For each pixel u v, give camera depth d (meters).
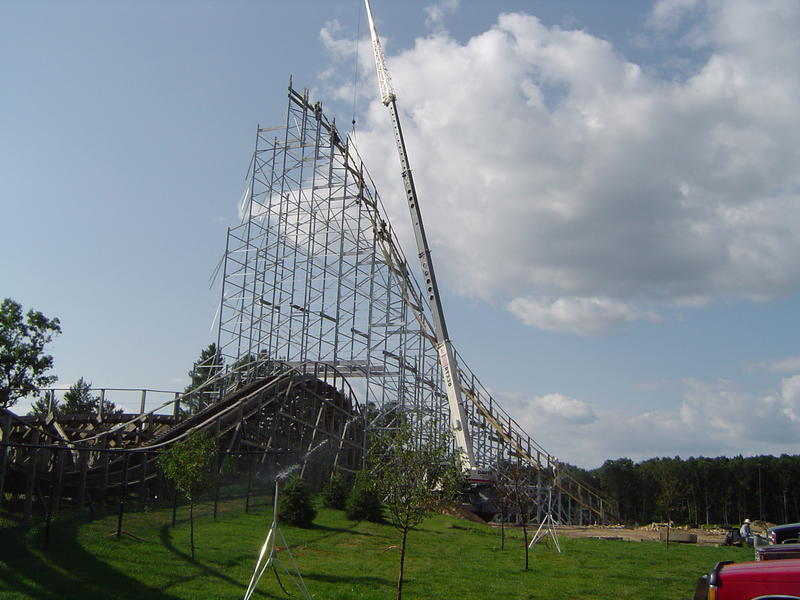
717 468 102.12
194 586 19.33
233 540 26.62
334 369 58.25
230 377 59.47
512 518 55.72
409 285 63.34
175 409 46.62
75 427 47.59
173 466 23.47
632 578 24.58
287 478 38.88
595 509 65.00
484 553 30.25
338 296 59.72
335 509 40.69
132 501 32.06
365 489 37.56
